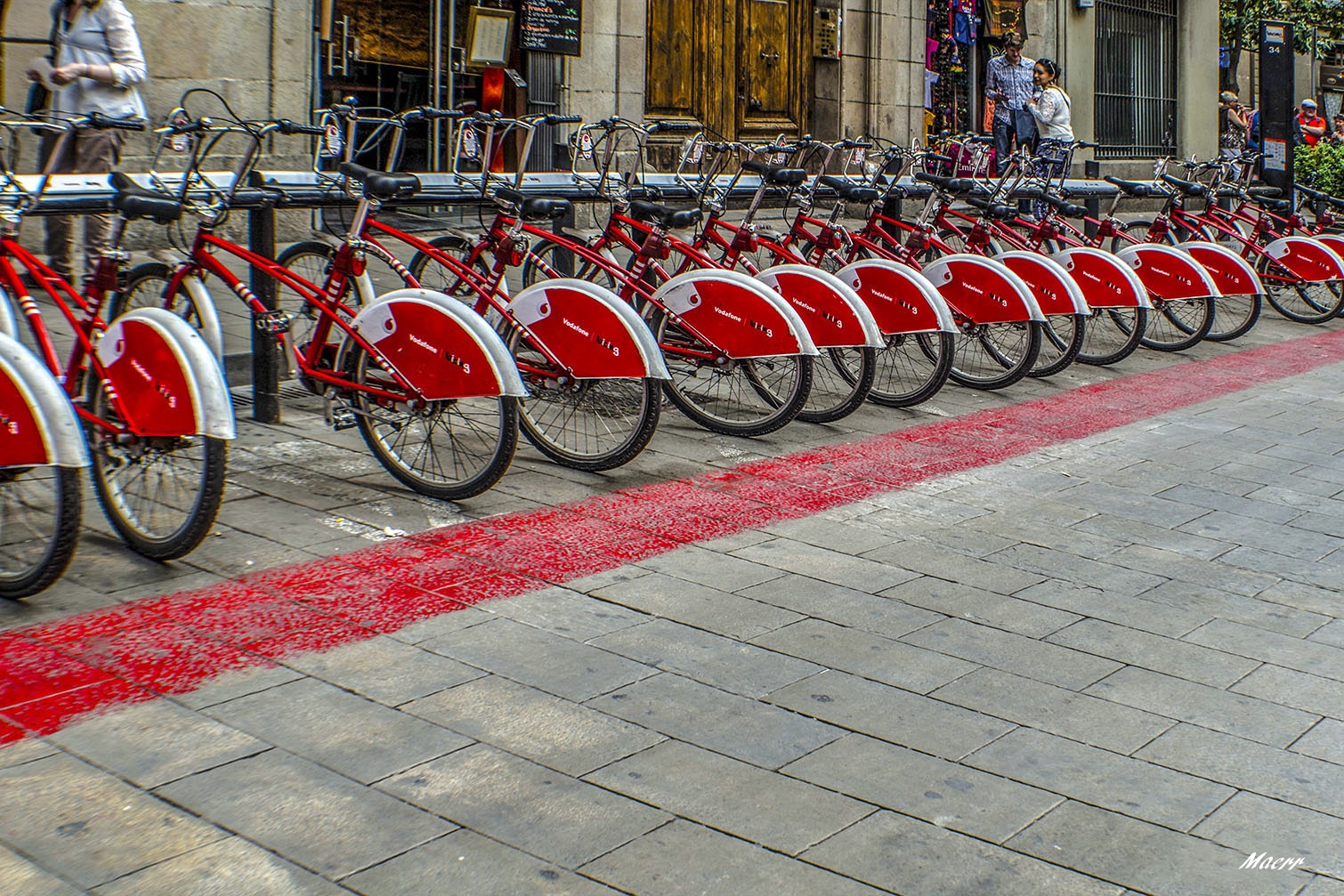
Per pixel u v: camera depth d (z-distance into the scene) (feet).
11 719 10.64
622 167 28.12
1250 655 13.04
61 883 8.51
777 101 48.70
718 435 20.58
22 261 15.29
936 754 10.74
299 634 12.50
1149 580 15.03
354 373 17.06
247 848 8.98
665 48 44.91
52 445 12.35
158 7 31.45
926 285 22.26
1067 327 25.21
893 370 22.89
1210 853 9.46
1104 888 8.97
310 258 21.42
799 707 11.44
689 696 11.57
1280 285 33.96
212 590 13.47
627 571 14.52
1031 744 10.98
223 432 13.46
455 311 16.15
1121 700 11.89
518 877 8.79
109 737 10.42
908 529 16.44
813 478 18.44
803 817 9.68
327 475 17.52
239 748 10.32
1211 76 66.85
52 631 12.34
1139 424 22.47
